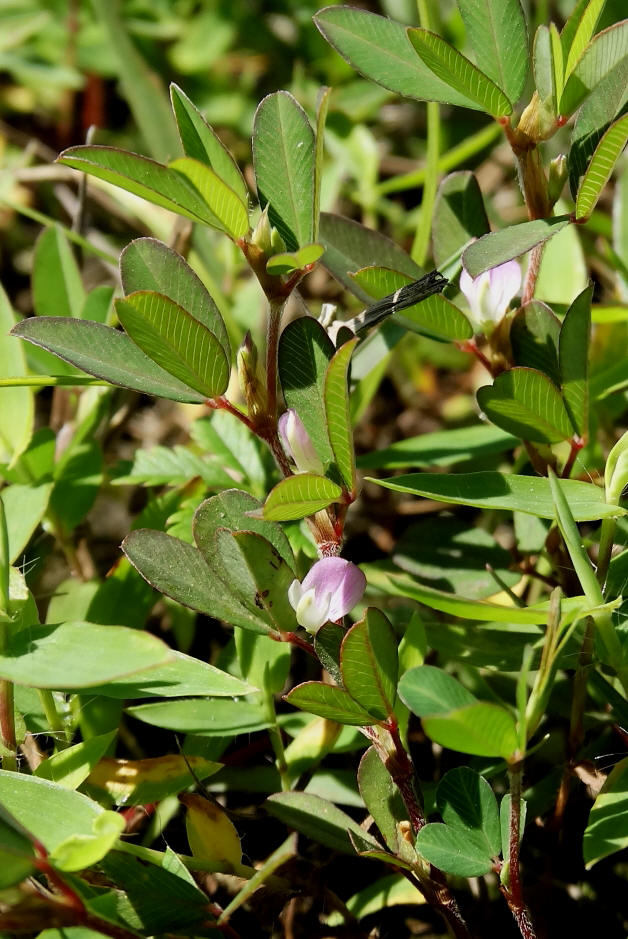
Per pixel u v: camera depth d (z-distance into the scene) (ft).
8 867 1.01
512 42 1.08
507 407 1.08
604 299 1.31
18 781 1.04
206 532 1.05
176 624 1.17
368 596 1.17
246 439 1.18
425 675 1.00
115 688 1.07
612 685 1.08
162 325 1.03
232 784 1.12
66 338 1.05
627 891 1.11
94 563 1.24
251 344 1.05
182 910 1.04
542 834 1.12
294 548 1.14
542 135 1.07
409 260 1.13
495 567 1.13
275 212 1.06
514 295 1.09
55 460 1.18
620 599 1.03
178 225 1.24
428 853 1.03
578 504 1.06
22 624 1.07
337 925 1.10
